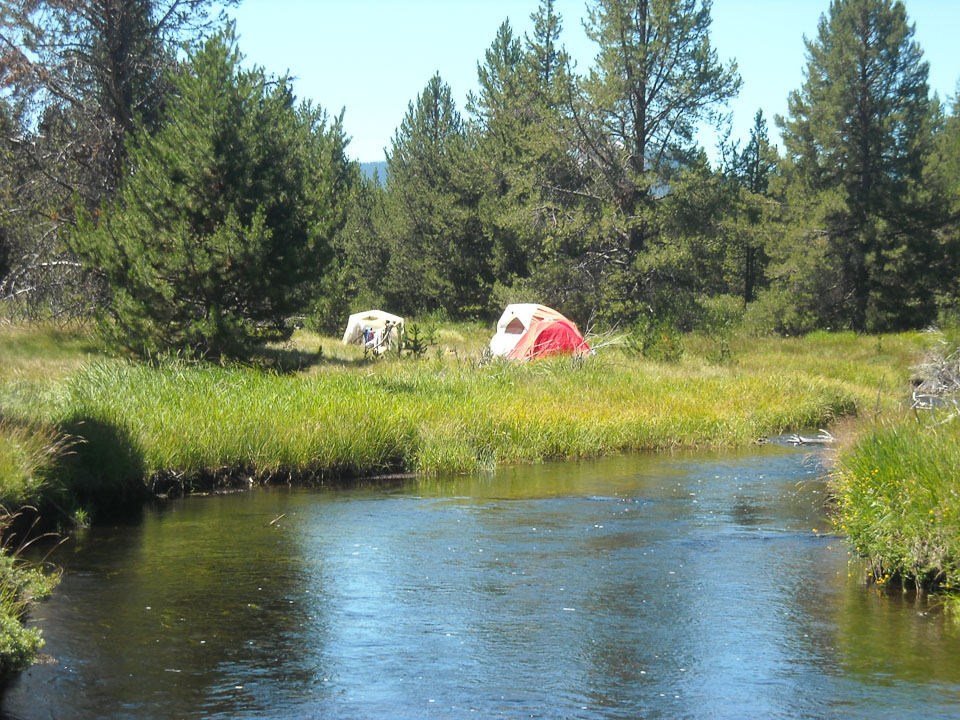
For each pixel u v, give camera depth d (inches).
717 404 796.0
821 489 509.4
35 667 247.3
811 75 1980.8
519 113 1898.4
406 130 2215.8
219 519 429.7
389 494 494.6
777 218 1994.3
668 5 1505.9
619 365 992.9
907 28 1747.0
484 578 334.0
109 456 467.8
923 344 1314.0
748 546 383.6
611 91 1513.3
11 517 374.0
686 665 253.0
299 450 531.5
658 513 447.5
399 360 1000.9
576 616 293.3
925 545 325.4
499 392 761.0
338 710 222.5
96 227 924.6
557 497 487.5
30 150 1026.7
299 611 296.0
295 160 905.5
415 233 2106.3
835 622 289.4
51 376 689.6
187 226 810.2
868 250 1769.2
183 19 1109.7
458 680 241.6
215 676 242.7
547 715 220.8
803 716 220.8
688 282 1571.1
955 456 358.9
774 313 1792.6
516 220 1600.6
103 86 1059.9
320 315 1430.9
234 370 707.4
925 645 269.3
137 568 344.8
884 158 1780.3
